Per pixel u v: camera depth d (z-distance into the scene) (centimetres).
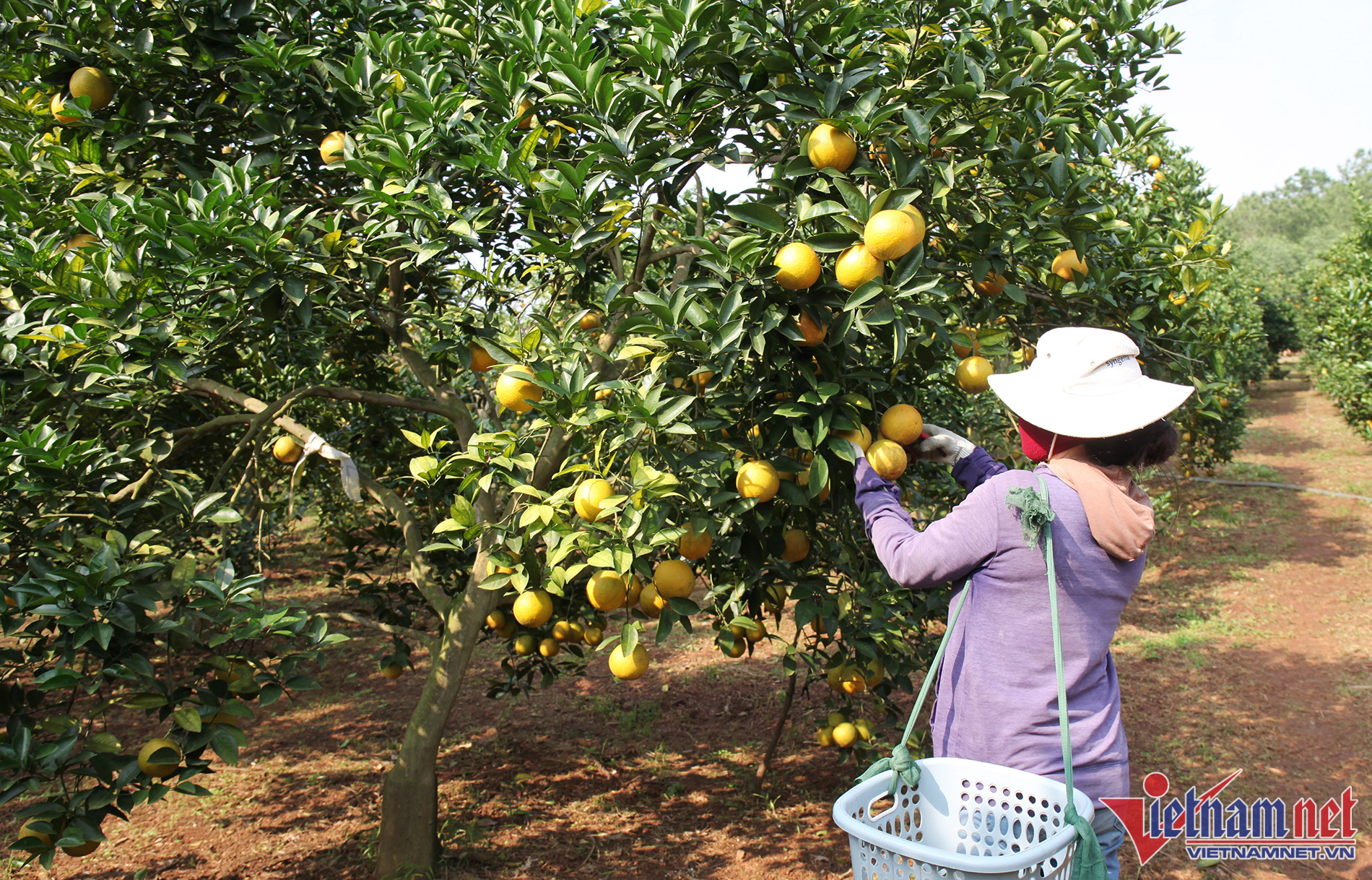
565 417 238
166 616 253
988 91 235
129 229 273
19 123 334
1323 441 1705
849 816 148
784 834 424
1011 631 164
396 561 493
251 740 574
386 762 534
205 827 447
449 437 463
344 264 317
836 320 220
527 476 336
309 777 510
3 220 316
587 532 234
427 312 345
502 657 733
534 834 427
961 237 261
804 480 248
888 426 223
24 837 232
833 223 228
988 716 166
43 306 270
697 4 248
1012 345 346
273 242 263
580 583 384
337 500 767
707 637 769
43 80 322
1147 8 319
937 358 307
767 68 230
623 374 310
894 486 208
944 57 251
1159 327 343
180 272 266
